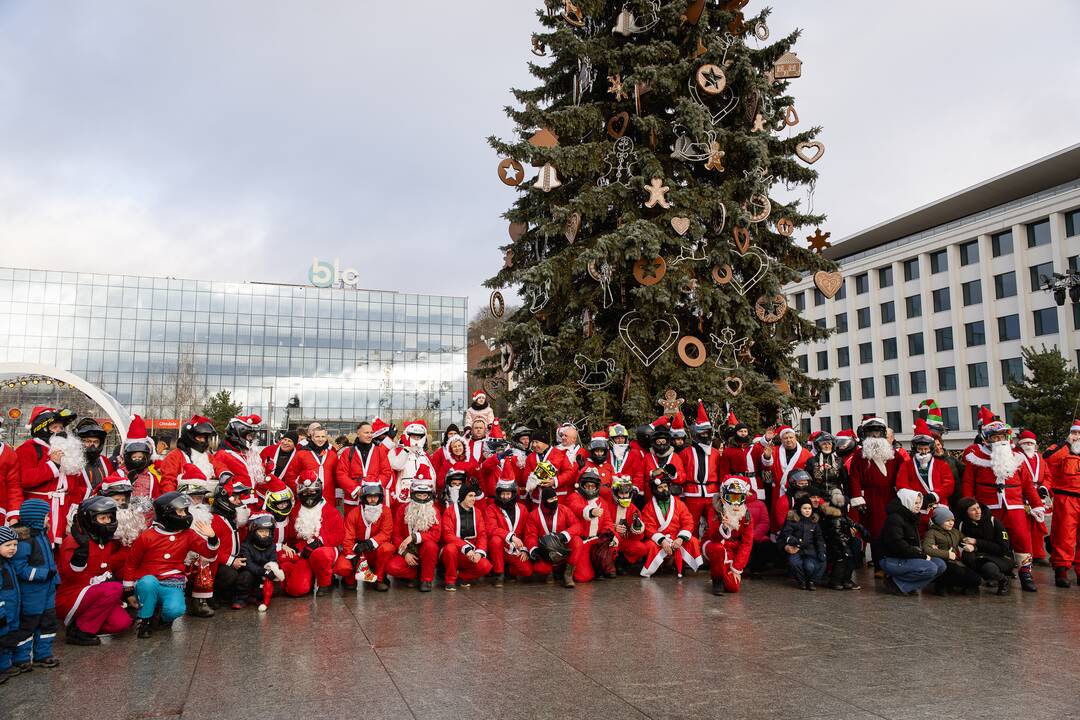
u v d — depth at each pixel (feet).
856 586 30.83
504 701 16.71
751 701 16.66
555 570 32.86
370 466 33.14
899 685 17.78
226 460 31.35
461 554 30.96
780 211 55.47
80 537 22.25
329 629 23.71
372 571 31.35
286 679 18.43
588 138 54.34
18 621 18.66
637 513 34.32
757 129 52.90
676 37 54.70
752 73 51.34
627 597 29.12
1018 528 30.07
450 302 305.53
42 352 262.26
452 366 301.22
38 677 18.76
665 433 35.37
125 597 23.54
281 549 28.55
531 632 23.16
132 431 26.99
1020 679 18.22
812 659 20.04
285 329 284.41
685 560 33.78
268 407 277.44
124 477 23.82
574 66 56.85
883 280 207.72
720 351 51.90
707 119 49.83
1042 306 168.25
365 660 20.06
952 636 22.58
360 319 293.23
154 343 272.31
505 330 51.52
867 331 209.56
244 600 27.02
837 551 30.89
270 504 28.71
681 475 35.86
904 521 29.45
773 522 34.76
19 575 18.93
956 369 184.75
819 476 32.32
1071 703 16.51
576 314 54.75
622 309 53.98
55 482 25.21
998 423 31.24
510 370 51.90
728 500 30.40
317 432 33.78
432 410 272.10
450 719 15.64
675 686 17.75
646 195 51.57
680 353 49.39
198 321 276.41
